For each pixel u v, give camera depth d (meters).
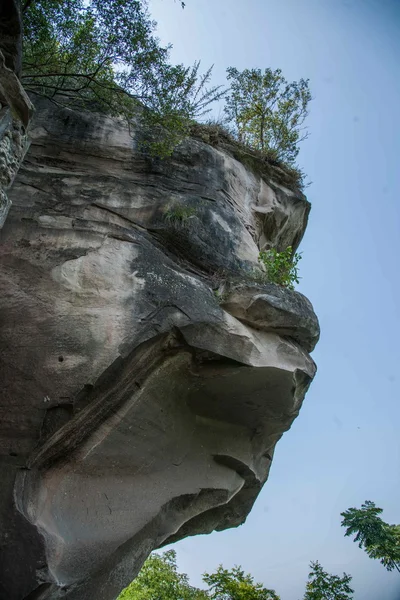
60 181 8.07
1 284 6.30
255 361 7.06
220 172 9.88
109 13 8.66
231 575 19.16
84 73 9.22
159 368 6.72
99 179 8.34
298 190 12.16
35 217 7.13
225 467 8.05
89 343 6.10
